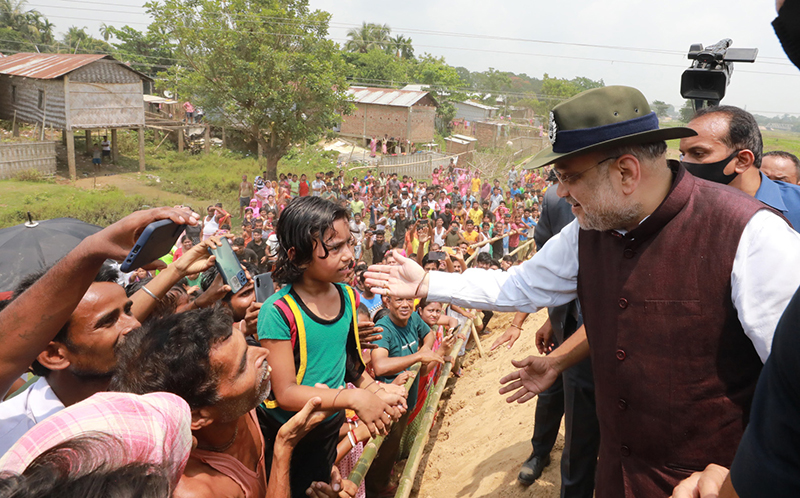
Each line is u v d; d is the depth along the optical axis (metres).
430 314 4.61
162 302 2.67
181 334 1.57
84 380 1.92
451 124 58.56
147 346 1.57
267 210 16.98
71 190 23.08
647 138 1.67
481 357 6.86
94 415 1.02
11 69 25.58
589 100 1.71
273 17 23.94
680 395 1.68
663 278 1.69
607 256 1.85
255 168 30.50
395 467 4.62
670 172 1.78
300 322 2.17
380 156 36.72
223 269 2.60
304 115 25.64
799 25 0.69
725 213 1.61
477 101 75.06
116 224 1.58
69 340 1.83
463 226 15.02
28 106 25.77
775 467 0.87
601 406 1.90
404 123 39.00
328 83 24.28
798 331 0.82
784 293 1.47
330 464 2.42
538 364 2.40
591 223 1.80
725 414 1.65
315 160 33.56
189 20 24.05
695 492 1.29
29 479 0.77
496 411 4.91
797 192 2.66
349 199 18.23
